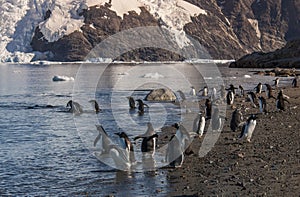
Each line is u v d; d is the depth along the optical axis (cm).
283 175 1228
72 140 1995
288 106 2770
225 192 1107
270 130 1923
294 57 9756
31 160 1609
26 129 2347
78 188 1241
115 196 1148
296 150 1534
